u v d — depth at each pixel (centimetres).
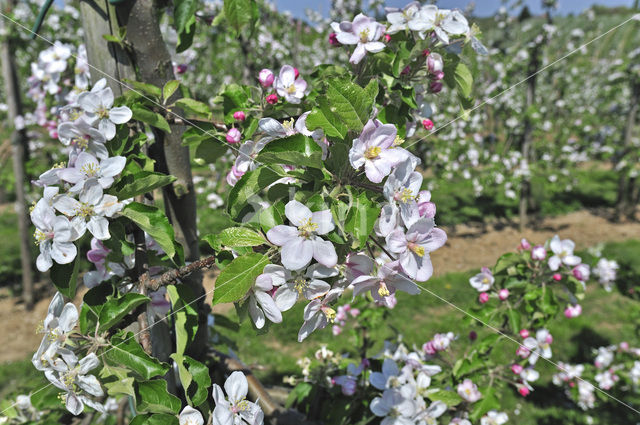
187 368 33
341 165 29
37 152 188
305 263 26
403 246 27
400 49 38
